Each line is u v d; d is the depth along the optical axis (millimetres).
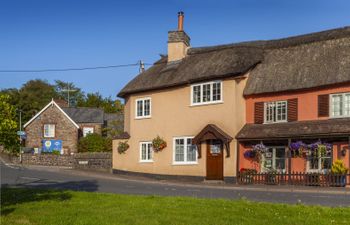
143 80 37812
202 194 21219
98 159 40469
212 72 32469
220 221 12539
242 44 35625
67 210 13734
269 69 31938
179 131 34531
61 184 25484
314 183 27562
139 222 12180
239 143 31344
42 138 60188
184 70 35062
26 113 74125
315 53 30688
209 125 31922
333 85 28469
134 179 32688
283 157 30266
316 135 27844
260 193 22469
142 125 37125
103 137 59406
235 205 15266
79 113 65750
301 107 29812
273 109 31109
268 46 33812
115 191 21906
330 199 19234
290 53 32000
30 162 48156
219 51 34594
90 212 13469
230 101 31703
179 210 14055
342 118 28000
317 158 28688
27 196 17312
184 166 33844
